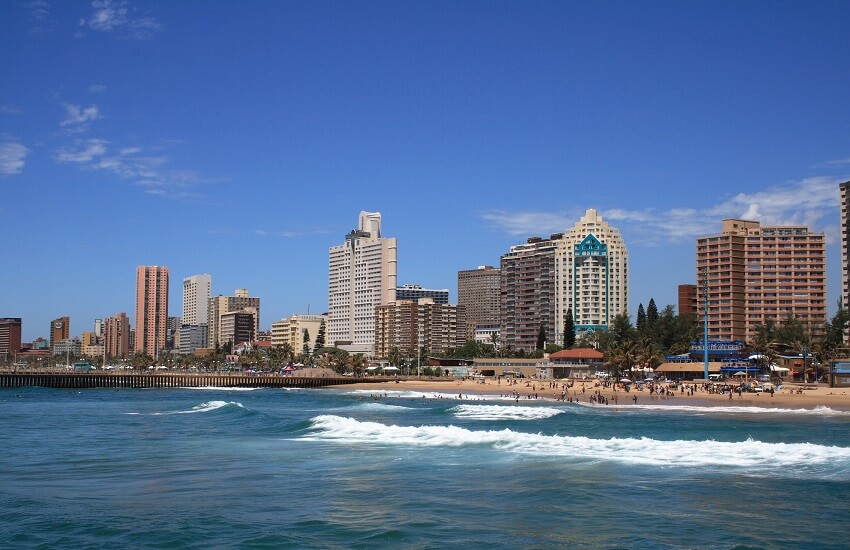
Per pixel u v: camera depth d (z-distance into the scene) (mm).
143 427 95688
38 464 62969
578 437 71500
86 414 122062
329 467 58438
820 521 40062
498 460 59719
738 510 42344
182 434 85625
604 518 40938
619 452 62281
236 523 40875
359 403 150125
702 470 54000
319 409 132375
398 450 66750
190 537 38344
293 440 76562
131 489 50906
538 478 52031
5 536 38844
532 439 70688
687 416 109438
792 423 96375
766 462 56938
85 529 40062
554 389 196500
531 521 40500
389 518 41469
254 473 56438
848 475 51844
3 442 79500
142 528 40062
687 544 36250
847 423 96250
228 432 87062
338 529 39406
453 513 42406
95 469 59875
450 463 58906
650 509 42781
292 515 42500
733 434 81062
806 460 57594
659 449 63344
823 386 173250
